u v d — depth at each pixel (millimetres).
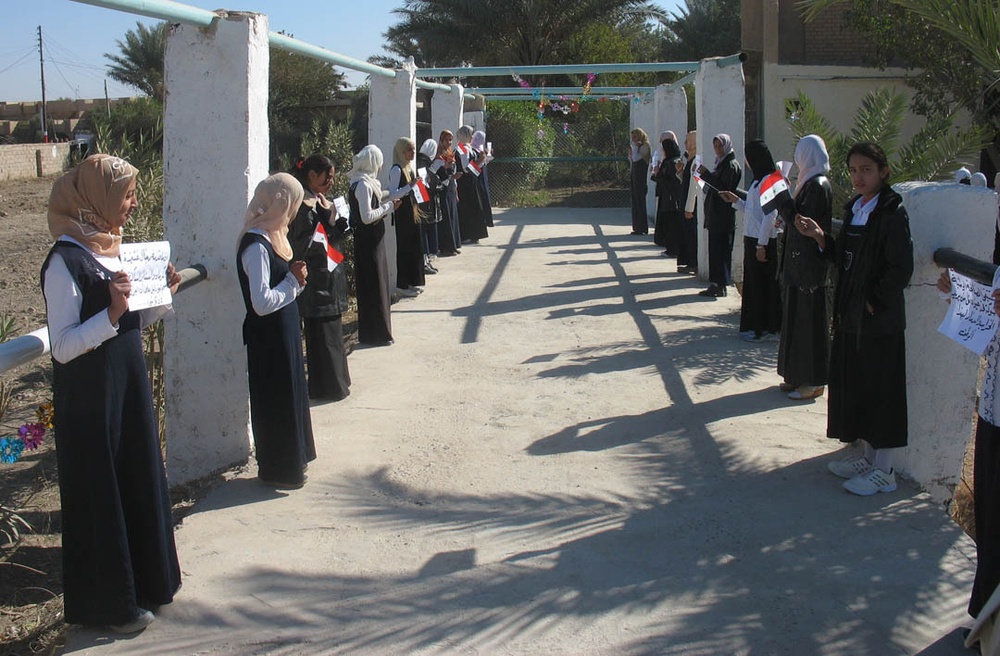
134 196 3475
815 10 7535
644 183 16328
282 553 4277
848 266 4828
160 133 6930
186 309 5379
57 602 4457
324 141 13094
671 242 13102
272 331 4859
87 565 3498
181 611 3783
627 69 12234
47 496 6152
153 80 45125
